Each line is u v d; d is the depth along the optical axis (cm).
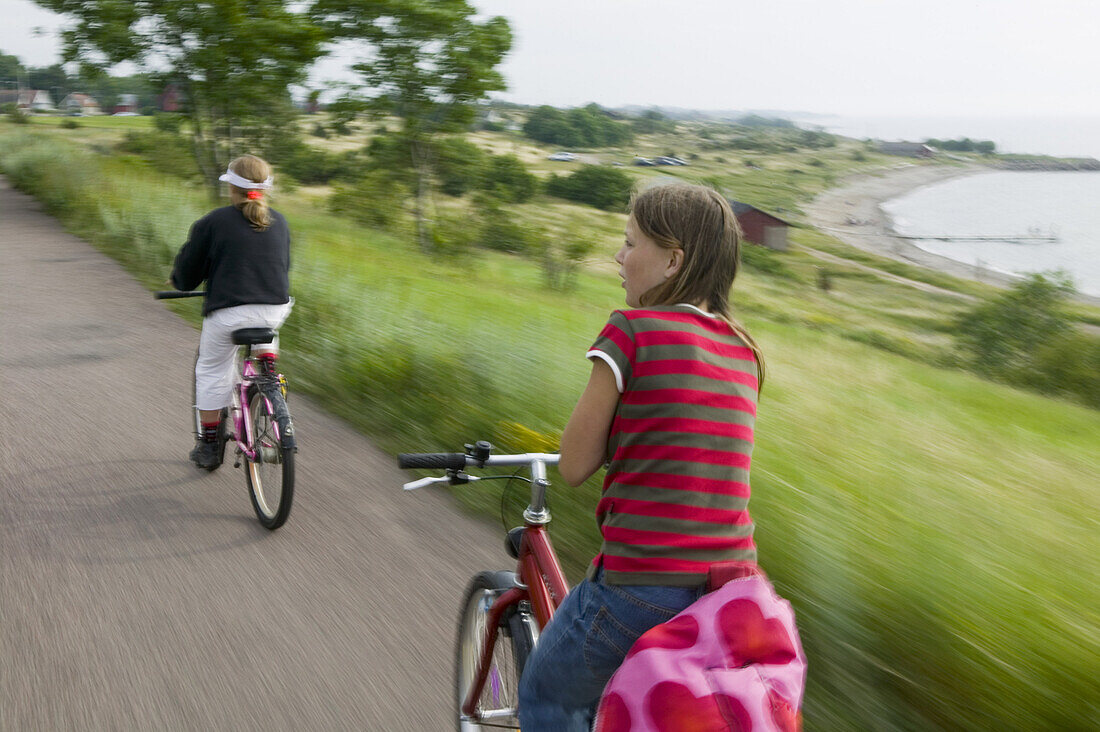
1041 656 343
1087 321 6194
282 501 462
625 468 198
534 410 648
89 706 326
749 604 187
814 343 1891
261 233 495
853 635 355
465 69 3084
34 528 473
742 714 178
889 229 15350
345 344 801
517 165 8256
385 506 517
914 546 438
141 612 393
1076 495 654
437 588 425
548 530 480
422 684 349
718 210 203
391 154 3394
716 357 198
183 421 658
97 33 2416
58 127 9938
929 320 6047
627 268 209
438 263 2564
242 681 346
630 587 195
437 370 722
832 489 526
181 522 488
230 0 2386
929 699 325
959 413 1144
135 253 1391
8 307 1034
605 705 186
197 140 2767
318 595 414
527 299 1747
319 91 2977
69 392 718
